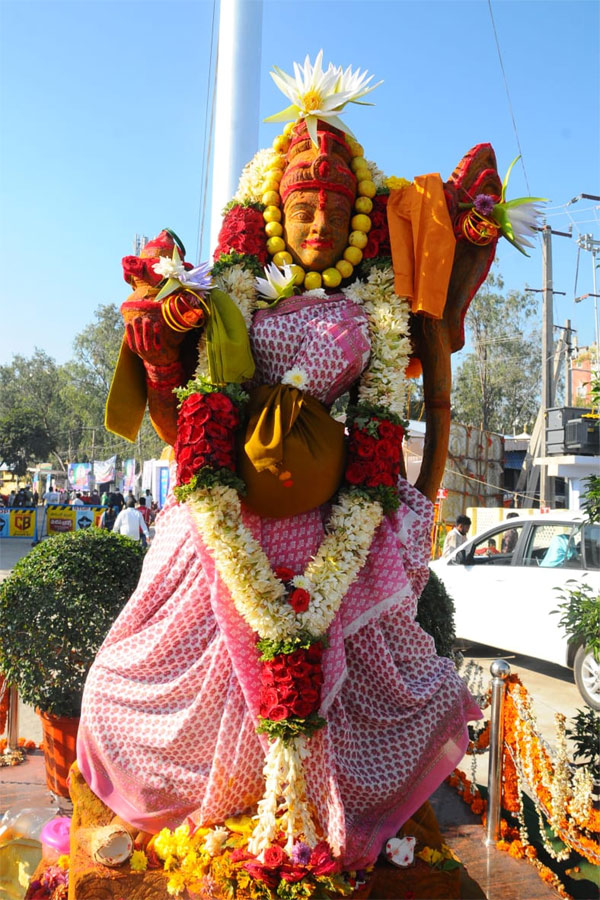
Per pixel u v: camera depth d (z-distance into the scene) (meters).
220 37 5.32
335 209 2.74
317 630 2.44
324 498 2.55
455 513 19.28
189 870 2.32
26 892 2.66
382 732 2.62
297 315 2.66
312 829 2.39
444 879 2.45
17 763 4.05
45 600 3.59
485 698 3.44
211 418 2.46
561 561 7.00
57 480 50.28
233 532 2.42
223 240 2.88
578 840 2.94
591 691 6.18
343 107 2.82
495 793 3.21
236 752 2.45
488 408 34.94
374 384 2.70
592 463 16.03
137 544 4.10
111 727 2.57
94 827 2.56
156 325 2.53
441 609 3.93
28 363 54.53
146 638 2.66
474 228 2.86
